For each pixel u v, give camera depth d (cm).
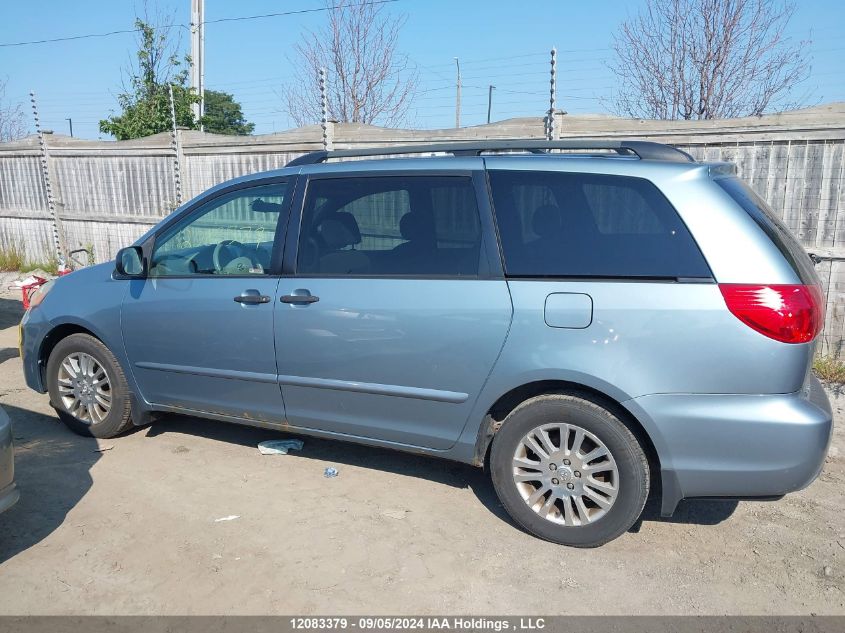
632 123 669
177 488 410
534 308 337
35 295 505
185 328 430
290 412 412
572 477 343
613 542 357
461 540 357
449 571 329
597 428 333
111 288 461
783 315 302
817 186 605
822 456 311
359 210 389
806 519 383
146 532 360
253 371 414
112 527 365
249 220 430
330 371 389
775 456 307
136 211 1098
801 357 305
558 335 333
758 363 305
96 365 476
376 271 378
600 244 335
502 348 345
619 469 332
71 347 477
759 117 618
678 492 327
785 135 608
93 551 342
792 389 307
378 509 388
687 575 329
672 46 1246
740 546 355
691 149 651
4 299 1030
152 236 452
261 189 424
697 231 319
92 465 441
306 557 339
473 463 371
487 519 379
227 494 404
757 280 307
